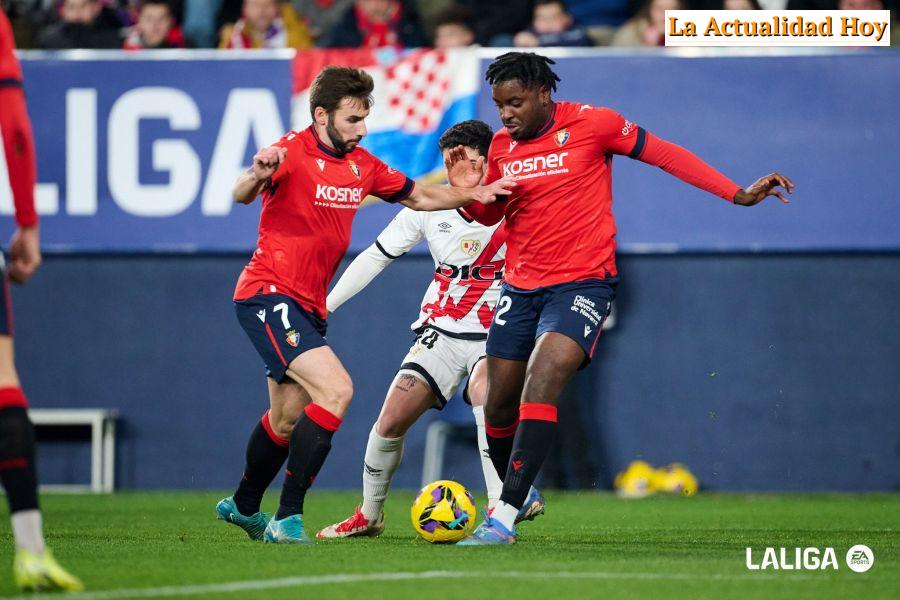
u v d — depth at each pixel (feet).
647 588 49.32
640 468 124.98
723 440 127.44
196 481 132.46
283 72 129.59
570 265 66.08
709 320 127.85
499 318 68.23
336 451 130.62
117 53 131.03
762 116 125.49
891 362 126.21
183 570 54.13
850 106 124.88
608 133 66.85
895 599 47.44
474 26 144.05
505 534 66.08
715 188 67.82
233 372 132.77
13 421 47.55
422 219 77.56
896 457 125.90
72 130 131.13
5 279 49.01
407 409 74.49
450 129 74.13
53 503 111.86
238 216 130.52
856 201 124.67
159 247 130.82
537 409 64.34
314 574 52.70
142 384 133.39
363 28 146.10
